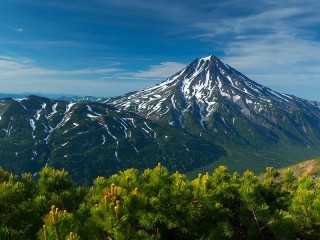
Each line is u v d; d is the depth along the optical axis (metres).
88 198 14.19
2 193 10.59
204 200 12.91
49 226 8.26
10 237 9.66
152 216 12.02
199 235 12.63
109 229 8.76
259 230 14.34
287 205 15.59
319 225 13.14
